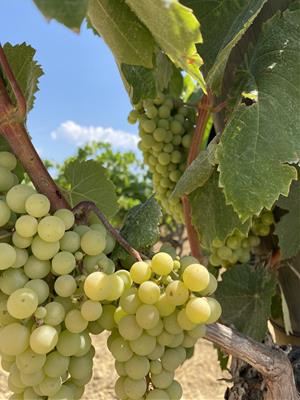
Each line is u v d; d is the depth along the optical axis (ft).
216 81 0.99
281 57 0.88
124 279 0.71
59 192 0.76
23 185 0.69
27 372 0.63
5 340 0.63
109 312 0.71
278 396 0.89
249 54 1.00
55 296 0.70
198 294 0.71
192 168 0.96
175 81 1.55
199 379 3.29
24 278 0.67
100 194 1.06
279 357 0.88
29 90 0.86
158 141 1.29
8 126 0.73
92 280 0.64
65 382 0.71
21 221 0.65
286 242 1.12
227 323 1.14
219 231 1.02
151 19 0.64
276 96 0.83
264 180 0.78
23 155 0.74
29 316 0.63
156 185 1.38
